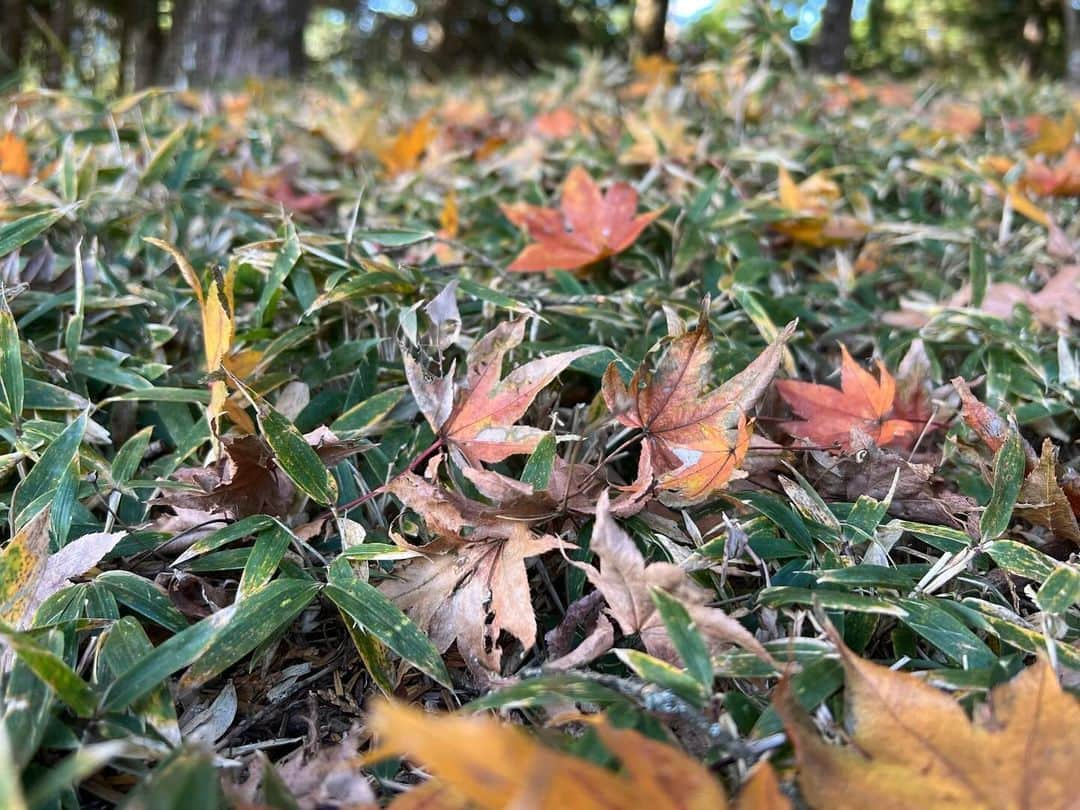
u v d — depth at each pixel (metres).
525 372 0.22
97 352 0.30
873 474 0.25
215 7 1.10
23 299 0.33
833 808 0.14
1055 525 0.22
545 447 0.22
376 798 0.17
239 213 0.42
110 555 0.22
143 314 0.34
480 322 0.34
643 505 0.22
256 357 0.27
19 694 0.16
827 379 0.33
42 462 0.23
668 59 1.07
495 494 0.21
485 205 0.48
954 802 0.14
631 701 0.16
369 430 0.27
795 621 0.20
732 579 0.22
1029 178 0.46
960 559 0.21
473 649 0.20
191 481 0.24
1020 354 0.31
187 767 0.14
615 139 0.60
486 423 0.23
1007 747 0.14
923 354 0.28
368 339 0.32
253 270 0.34
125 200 0.41
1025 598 0.22
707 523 0.23
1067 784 0.14
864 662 0.15
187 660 0.17
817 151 0.55
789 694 0.15
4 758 0.11
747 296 0.32
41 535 0.19
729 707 0.17
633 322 0.33
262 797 0.17
